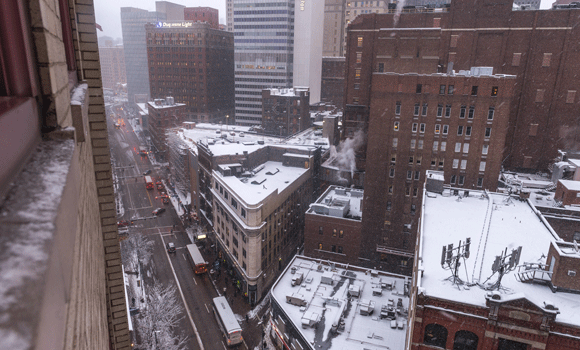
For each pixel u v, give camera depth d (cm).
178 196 12412
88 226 659
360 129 9962
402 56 7612
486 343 2525
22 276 138
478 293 2708
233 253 7844
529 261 3198
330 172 10306
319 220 7600
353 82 9788
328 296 5566
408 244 7381
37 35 348
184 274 8206
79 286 367
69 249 251
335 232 7556
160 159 16638
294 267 6328
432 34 7344
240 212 7256
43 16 355
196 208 10781
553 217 5234
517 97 8162
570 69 7694
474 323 2542
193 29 19238
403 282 5872
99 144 1315
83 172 659
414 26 8769
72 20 1072
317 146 10412
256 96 19388
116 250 1443
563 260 2680
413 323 2727
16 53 310
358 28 9406
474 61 8312
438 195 4803
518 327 2439
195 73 19838
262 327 6625
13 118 254
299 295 5400
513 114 8262
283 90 15788
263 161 10081
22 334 113
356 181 10138
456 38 8319
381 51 7744
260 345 6169
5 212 186
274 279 8175
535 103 8081
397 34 7544
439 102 6594
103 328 904
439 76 6488
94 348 513
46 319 145
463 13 8175
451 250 2822
